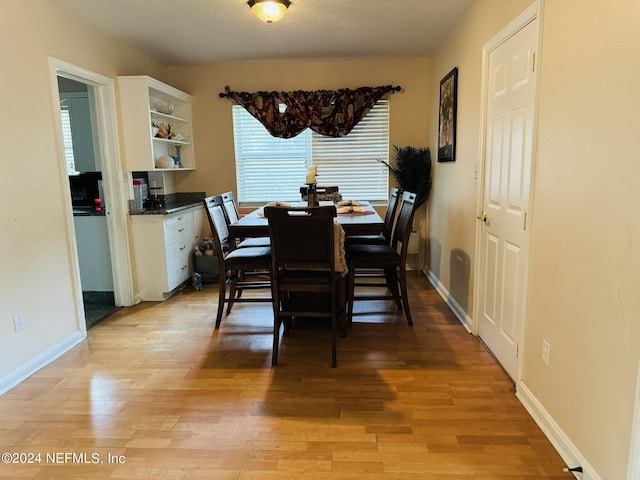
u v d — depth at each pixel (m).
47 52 2.86
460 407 2.19
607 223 1.48
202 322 3.47
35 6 2.75
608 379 1.49
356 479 1.70
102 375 2.60
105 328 3.37
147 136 3.86
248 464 1.80
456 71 3.53
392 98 4.88
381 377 2.52
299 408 2.21
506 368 2.53
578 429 1.69
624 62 1.37
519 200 2.29
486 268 2.88
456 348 2.89
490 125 2.77
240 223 3.16
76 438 1.99
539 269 2.01
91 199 4.29
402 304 3.66
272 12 2.97
